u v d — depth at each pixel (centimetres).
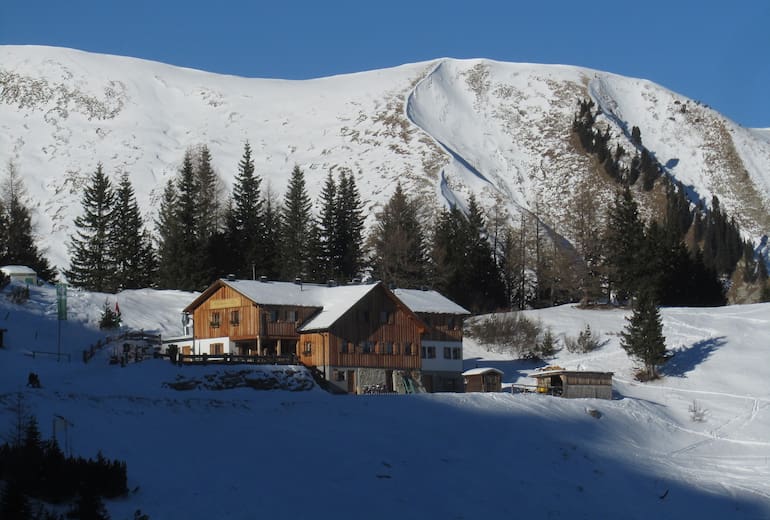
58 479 3747
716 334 9938
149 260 12175
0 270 9181
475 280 12044
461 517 4622
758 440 7056
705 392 8438
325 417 5866
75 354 7562
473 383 8012
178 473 4453
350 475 4909
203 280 11712
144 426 5144
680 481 5784
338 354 7519
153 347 7631
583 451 6106
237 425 5450
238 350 7794
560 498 5150
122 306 9344
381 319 7831
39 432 4291
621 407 7362
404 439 5672
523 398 7006
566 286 12150
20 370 6366
